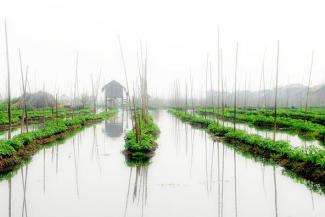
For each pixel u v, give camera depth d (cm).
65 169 1847
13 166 1909
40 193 1399
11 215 1140
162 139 3144
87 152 2411
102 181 1593
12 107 6269
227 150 2475
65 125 3819
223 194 1377
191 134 3562
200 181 1585
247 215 1134
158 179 1625
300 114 4816
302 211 1176
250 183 1549
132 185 1518
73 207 1222
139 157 2216
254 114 5794
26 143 2433
